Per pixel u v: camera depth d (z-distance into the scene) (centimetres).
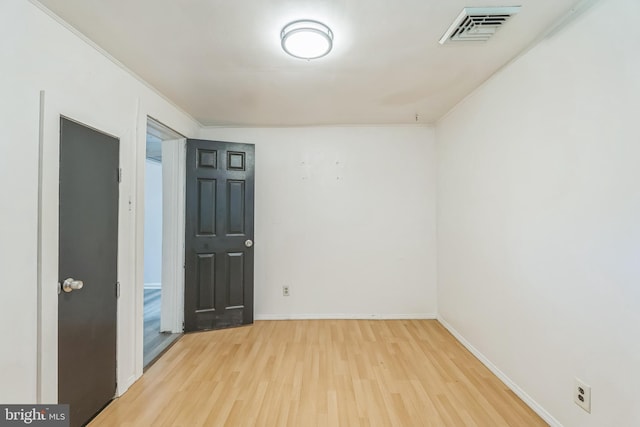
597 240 147
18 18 139
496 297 234
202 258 323
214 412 190
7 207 134
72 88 169
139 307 230
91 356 183
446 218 331
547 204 180
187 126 322
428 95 274
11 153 136
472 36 180
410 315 364
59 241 159
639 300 129
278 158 365
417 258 364
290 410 192
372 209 364
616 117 137
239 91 260
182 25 167
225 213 332
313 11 156
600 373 146
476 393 211
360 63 213
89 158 180
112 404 198
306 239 365
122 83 212
